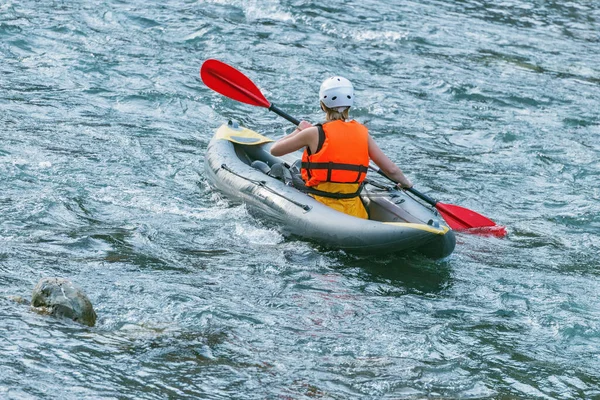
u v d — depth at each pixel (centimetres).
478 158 3172
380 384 1506
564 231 2527
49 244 2047
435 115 3584
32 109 3170
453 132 3419
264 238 2269
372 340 1695
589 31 5128
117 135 3005
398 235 2117
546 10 5547
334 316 1803
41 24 4125
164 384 1411
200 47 4116
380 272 2103
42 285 1633
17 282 1778
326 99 2234
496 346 1725
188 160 2839
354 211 2317
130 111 3294
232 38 4266
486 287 2052
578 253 2342
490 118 3600
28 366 1401
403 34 4638
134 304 1739
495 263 2223
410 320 1820
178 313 1722
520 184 2936
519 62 4381
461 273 2134
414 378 1547
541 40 4841
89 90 3444
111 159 2764
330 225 2197
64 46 3894
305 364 1559
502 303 1961
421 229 2109
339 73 3956
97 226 2217
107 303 1727
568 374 1623
